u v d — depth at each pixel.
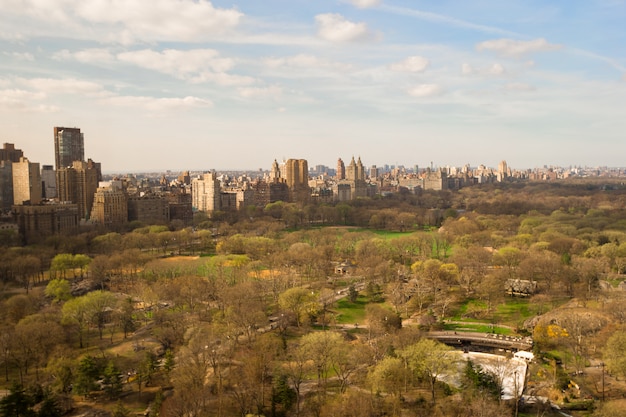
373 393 188.88
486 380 191.75
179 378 189.88
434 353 196.75
